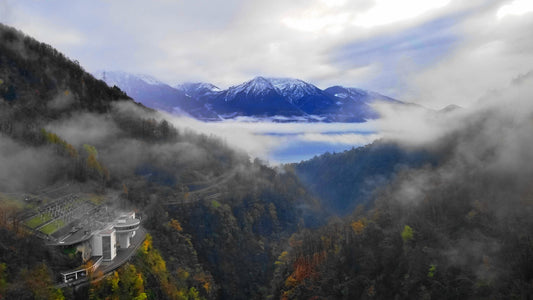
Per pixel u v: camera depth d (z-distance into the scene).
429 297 146.38
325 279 179.50
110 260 134.75
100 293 117.56
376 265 173.00
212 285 197.12
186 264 188.38
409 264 162.00
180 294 152.00
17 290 101.25
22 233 121.50
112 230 139.62
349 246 187.38
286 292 187.88
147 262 149.50
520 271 141.25
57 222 147.25
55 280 112.62
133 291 127.31
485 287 140.75
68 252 125.50
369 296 161.88
